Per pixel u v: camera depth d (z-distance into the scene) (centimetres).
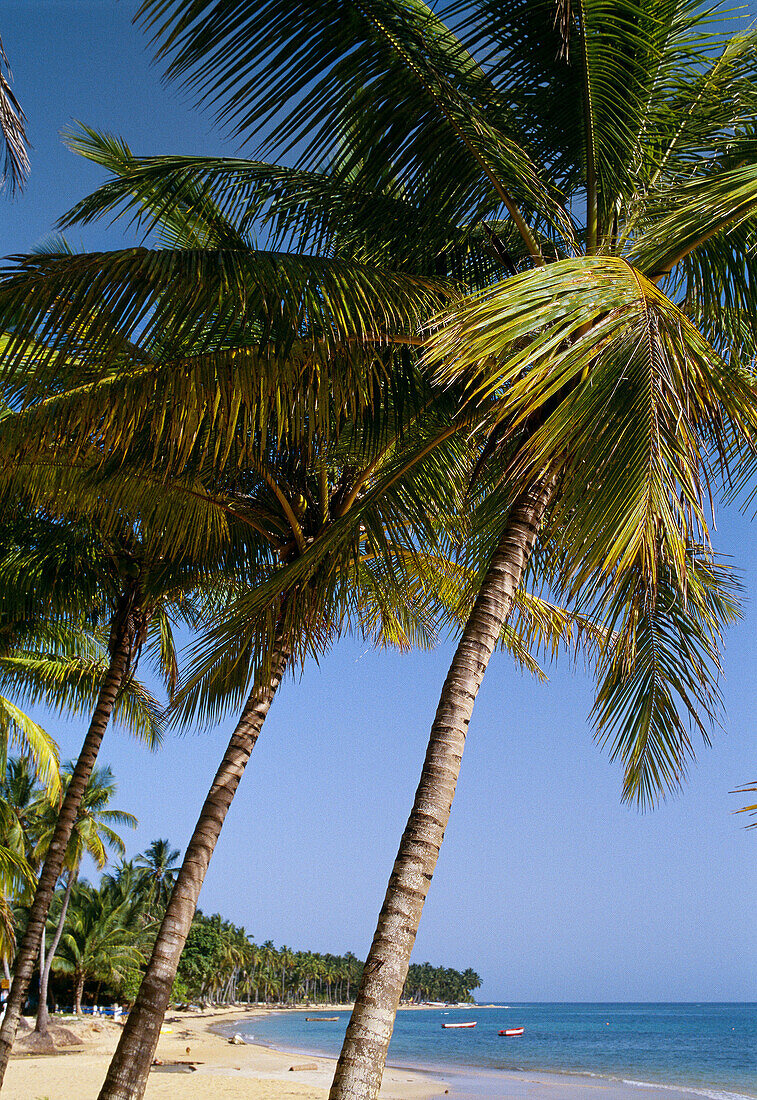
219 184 489
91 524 814
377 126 408
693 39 422
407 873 327
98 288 365
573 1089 2939
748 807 306
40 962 2906
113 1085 544
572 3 370
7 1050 819
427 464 555
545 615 764
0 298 352
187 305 388
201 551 726
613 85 410
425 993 19400
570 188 457
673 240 339
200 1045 3997
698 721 577
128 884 4453
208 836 621
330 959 15125
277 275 398
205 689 654
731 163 428
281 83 374
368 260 500
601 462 289
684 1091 2927
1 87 448
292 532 696
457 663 378
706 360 315
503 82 408
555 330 289
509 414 450
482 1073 3556
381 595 711
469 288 517
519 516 417
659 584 525
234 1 354
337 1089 290
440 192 443
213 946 6856
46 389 415
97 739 902
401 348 491
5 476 605
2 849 1471
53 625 1067
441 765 351
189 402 436
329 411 505
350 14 365
